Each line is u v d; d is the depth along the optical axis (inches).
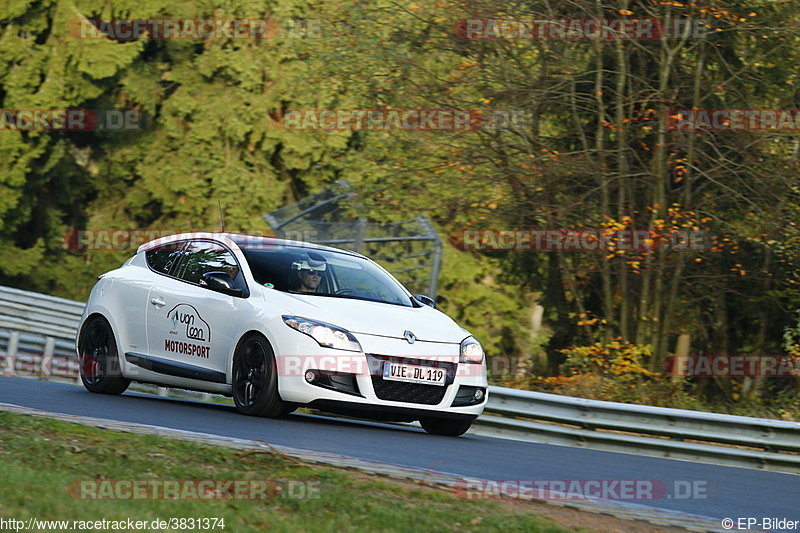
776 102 2546.8
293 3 4202.8
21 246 4522.6
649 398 2304.4
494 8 2447.1
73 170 4456.2
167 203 4419.3
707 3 2405.3
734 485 1099.9
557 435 1576.0
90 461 811.4
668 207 2541.8
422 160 2564.0
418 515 707.4
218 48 4375.0
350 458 924.6
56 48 4207.7
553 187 2512.3
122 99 4534.9
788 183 2393.0
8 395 1298.0
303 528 645.9
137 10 4291.3
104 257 4473.4
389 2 2598.4
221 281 1301.7
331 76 2684.5
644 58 2556.6
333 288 1331.2
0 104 4313.5
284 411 1242.0
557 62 2518.5
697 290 2659.9
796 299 2532.0
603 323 2659.9
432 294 2588.6
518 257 2869.1
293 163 4335.6
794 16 2402.8
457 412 1259.8
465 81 2513.5
